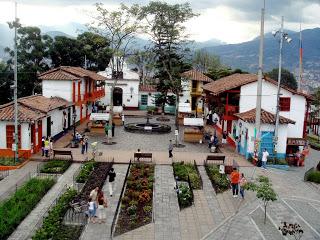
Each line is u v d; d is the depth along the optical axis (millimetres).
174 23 50156
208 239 19094
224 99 41531
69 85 44500
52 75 44656
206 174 29797
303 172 32062
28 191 23375
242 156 35688
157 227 20203
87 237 18688
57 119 40344
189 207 23125
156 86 56594
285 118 35031
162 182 27438
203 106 59562
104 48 69875
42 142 33281
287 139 35250
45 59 65812
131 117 58344
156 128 46000
